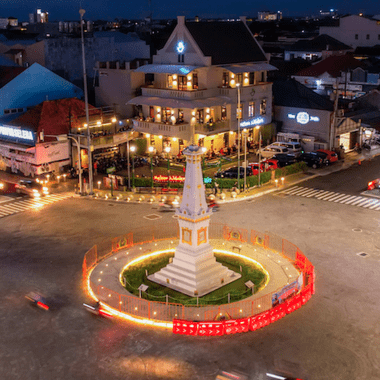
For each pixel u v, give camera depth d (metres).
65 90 70.69
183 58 67.06
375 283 31.91
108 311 28.61
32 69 66.06
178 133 63.03
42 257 36.75
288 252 36.84
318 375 22.83
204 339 25.84
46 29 138.00
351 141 71.44
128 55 96.19
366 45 140.50
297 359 24.02
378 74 93.44
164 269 32.59
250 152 69.25
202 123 65.06
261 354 24.44
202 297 30.03
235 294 30.11
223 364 23.72
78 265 35.25
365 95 82.06
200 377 22.81
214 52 66.19
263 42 190.75
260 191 52.72
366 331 26.34
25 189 53.47
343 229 41.78
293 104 71.25
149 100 66.31
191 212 30.59
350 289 31.09
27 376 23.12
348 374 22.91
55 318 28.11
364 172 60.56
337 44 126.25
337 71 97.56
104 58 91.62
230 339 25.80
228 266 34.69
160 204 48.81
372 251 37.16
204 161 59.34
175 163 65.06
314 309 28.64
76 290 31.45
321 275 33.12
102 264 34.84
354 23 141.50
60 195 52.81
